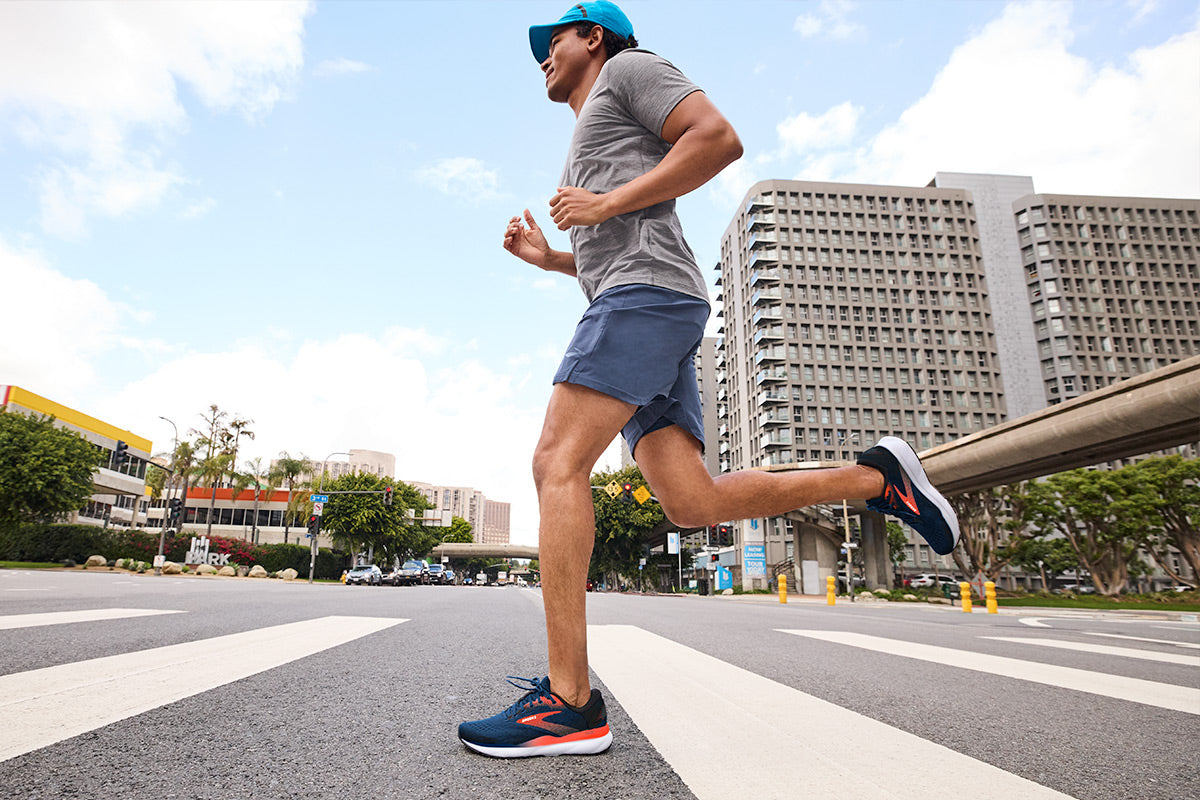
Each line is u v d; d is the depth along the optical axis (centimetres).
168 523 3572
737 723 185
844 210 7725
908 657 371
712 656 346
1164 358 7869
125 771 126
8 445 3291
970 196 7969
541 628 499
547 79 232
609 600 1628
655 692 232
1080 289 8031
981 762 151
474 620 556
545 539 159
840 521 4569
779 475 201
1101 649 467
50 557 3653
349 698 203
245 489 6066
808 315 7375
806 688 250
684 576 7600
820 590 4478
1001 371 7844
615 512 5466
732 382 8431
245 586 1369
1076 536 3866
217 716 172
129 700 182
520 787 127
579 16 217
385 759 143
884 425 7175
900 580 5091
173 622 395
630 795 123
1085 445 2284
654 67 188
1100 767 151
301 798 117
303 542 6088
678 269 181
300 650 300
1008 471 2792
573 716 151
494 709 197
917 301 7556
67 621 375
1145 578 5212
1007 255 8275
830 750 158
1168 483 3428
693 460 193
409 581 4841
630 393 167
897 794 126
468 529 11356
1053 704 231
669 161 173
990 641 521
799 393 7156
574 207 179
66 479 3378
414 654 314
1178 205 8338
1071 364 7744
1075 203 8244
